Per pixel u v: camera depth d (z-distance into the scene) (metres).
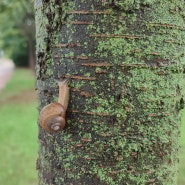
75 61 0.31
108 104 0.31
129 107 0.31
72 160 0.32
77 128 0.32
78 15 0.31
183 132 1.08
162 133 0.33
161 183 0.33
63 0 0.32
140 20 0.31
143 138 0.32
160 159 0.33
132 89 0.31
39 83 0.35
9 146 1.85
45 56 0.34
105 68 0.31
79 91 0.31
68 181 0.33
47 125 0.31
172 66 0.32
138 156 0.32
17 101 3.44
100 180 0.32
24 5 1.87
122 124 0.31
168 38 0.32
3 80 5.82
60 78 0.32
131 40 0.31
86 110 0.31
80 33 0.31
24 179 1.38
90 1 0.31
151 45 0.31
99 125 0.31
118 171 0.32
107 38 0.31
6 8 1.61
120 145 0.31
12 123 2.41
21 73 7.20
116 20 0.30
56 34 0.33
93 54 0.31
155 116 0.32
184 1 0.33
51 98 0.33
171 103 0.33
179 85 0.33
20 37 4.14
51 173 0.34
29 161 1.59
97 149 0.32
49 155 0.34
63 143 0.33
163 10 0.31
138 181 0.32
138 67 0.31
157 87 0.32
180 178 1.18
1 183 1.34
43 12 0.34
